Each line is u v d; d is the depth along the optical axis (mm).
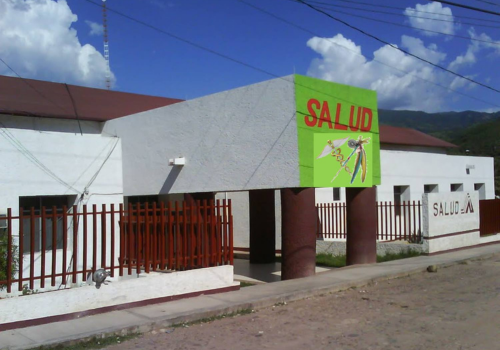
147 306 8820
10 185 12680
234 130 12820
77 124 15289
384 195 21984
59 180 13688
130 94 20703
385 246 16578
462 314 8305
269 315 8703
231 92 12906
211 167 13328
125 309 8586
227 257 10445
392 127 29203
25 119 13719
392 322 7949
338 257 16922
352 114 13102
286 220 12055
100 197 14641
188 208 9992
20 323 7477
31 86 17500
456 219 17234
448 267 14016
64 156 13867
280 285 10781
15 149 12859
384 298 9984
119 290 8594
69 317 7957
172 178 14344
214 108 13305
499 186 46281
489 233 19953
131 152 15555
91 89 19734
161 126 14703
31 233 7840
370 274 12180
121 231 8922
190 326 7988
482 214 19625
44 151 13438
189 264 9945
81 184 14203
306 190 11969
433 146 27031
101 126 16297
